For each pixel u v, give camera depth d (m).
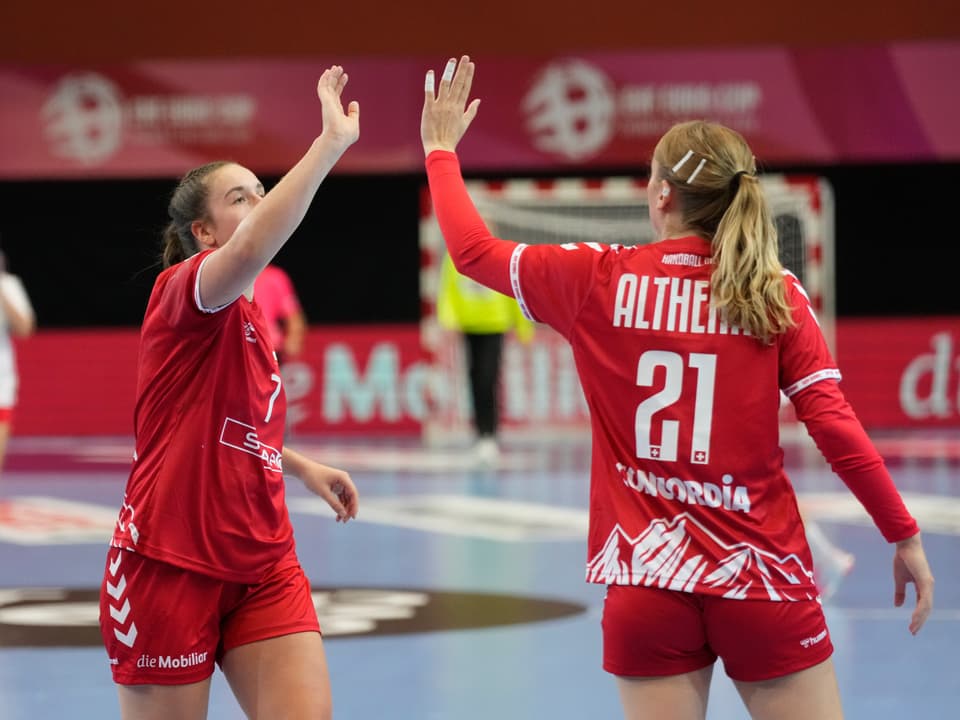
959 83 49.88
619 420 8.55
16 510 30.39
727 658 8.48
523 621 18.59
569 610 19.31
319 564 23.22
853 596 20.41
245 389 9.10
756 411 8.41
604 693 14.86
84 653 16.75
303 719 8.98
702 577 8.27
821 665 8.49
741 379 8.41
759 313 8.30
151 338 9.14
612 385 8.55
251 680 9.15
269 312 30.20
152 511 8.99
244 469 9.10
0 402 25.77
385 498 32.12
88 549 24.88
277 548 9.28
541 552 24.34
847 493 32.50
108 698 14.74
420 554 24.17
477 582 21.52
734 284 8.35
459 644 17.23
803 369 8.48
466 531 26.88
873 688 15.14
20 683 15.37
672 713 8.48
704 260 8.59
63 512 30.05
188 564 8.94
